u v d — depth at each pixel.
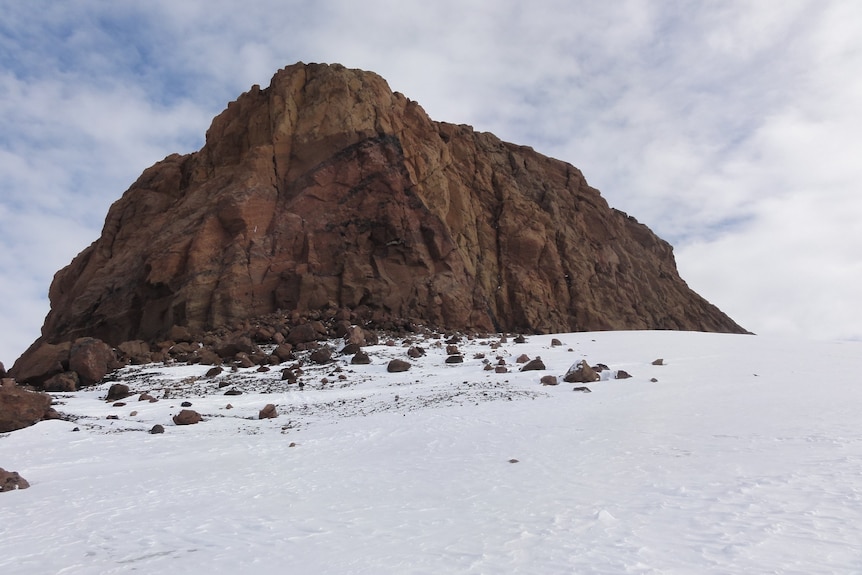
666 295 60.16
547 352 31.55
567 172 61.91
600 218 59.56
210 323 36.50
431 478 12.51
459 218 48.28
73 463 16.02
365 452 15.50
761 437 13.66
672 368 26.17
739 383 21.95
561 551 7.79
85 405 23.94
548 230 53.28
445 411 19.73
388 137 45.03
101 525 10.41
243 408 22.73
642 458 12.65
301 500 11.48
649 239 67.06
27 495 12.78
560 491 10.77
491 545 8.27
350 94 45.78
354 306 39.00
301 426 19.41
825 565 6.79
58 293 49.03
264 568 8.07
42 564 8.61
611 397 20.27
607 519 8.89
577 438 15.08
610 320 50.88
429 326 38.94
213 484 13.05
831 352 31.08
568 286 51.38
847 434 13.44
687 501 9.54
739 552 7.29
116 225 47.44
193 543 9.27
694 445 13.40
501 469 12.77
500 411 19.14
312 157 43.25
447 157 50.47
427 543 8.59
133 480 13.80
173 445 17.62
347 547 8.67
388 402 22.11
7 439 18.70
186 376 28.69
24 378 29.91
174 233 40.97
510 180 55.62
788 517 8.42
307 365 30.31
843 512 8.48
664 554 7.42
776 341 35.66
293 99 45.69
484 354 31.09
